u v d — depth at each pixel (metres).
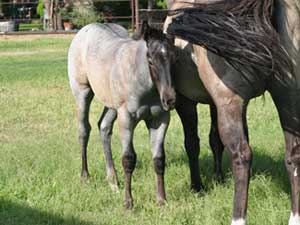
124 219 4.84
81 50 5.80
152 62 4.67
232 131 4.29
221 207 4.86
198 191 5.38
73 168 6.04
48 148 6.84
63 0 21.59
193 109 5.34
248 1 4.16
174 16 4.58
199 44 4.15
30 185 5.55
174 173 5.79
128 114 5.07
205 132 7.34
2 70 13.53
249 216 4.72
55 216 4.93
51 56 15.89
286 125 4.34
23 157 6.47
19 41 19.56
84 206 5.12
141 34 4.73
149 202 5.16
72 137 7.42
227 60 4.13
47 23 22.25
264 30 4.08
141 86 4.87
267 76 4.19
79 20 21.09
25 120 8.47
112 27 5.90
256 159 5.99
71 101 9.73
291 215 4.44
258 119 7.85
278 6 4.13
